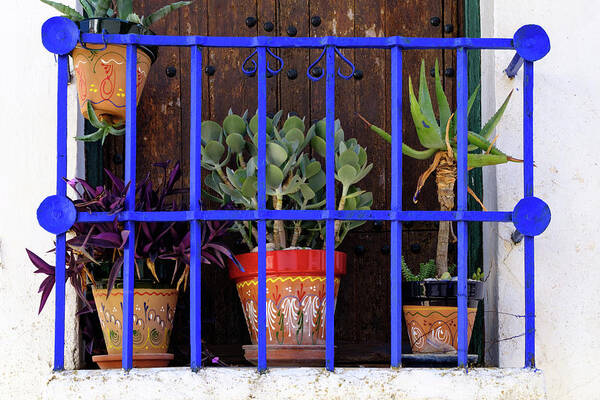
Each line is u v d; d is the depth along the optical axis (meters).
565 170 3.04
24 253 2.97
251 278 2.88
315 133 3.10
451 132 2.92
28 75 3.06
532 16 3.12
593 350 2.95
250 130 3.13
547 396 2.69
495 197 3.05
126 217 2.64
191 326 2.62
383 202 3.34
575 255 3.00
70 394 2.58
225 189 3.00
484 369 2.63
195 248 2.63
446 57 3.42
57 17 2.71
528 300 2.67
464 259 2.64
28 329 2.94
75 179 2.88
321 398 2.58
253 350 2.84
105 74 2.84
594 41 3.10
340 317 3.28
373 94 3.40
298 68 3.41
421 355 2.77
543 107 3.07
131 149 2.68
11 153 3.02
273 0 3.45
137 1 3.41
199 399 2.57
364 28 3.43
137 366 2.79
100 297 2.83
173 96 3.39
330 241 2.63
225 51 3.42
